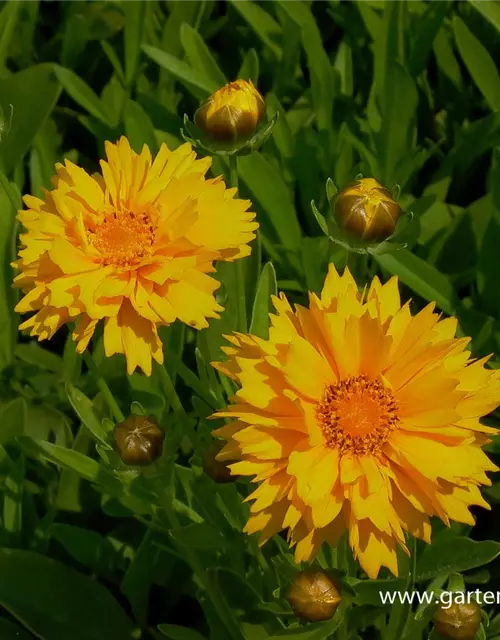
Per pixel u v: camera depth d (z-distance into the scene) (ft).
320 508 1.27
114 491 1.42
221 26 1.86
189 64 1.75
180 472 1.46
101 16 1.84
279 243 1.67
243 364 1.29
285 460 1.29
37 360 1.66
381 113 1.70
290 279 1.68
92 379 1.62
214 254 1.34
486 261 1.62
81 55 1.86
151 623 1.56
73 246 1.35
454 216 1.69
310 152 1.69
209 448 1.37
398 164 1.69
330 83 1.71
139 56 1.79
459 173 1.75
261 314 1.47
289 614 1.37
